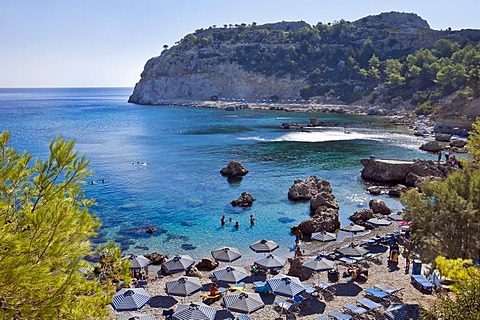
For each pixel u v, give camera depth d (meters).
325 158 76.12
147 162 72.69
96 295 9.75
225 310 23.53
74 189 9.97
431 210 23.00
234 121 142.12
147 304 24.61
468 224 21.62
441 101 147.75
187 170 66.31
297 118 151.00
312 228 39.19
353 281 27.44
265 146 89.19
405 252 25.17
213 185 56.97
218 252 29.23
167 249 35.12
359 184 58.41
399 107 165.75
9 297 7.32
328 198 47.53
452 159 67.19
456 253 21.88
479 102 107.88
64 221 8.22
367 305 23.08
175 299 25.28
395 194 52.81
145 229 39.88
